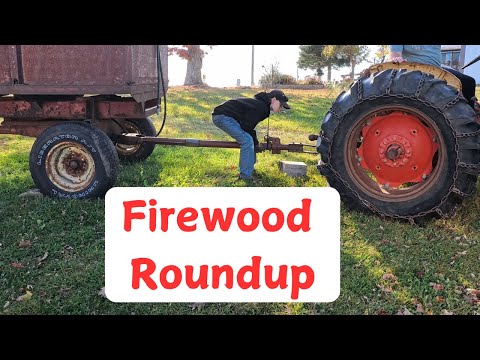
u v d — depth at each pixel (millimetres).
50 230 4605
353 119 4758
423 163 4742
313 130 11086
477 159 4488
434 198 4590
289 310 3240
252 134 6227
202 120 12766
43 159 5309
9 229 4594
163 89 6234
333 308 3275
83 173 5355
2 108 5539
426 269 3793
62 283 3586
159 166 6945
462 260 3945
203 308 3273
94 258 4035
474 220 4777
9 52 5195
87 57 5164
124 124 6965
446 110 4465
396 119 4781
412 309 3295
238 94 19391
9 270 3799
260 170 6699
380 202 4766
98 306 3309
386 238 4367
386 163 4816
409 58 5125
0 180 6312
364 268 3803
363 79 4836
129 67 5152
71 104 5465
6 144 9250
